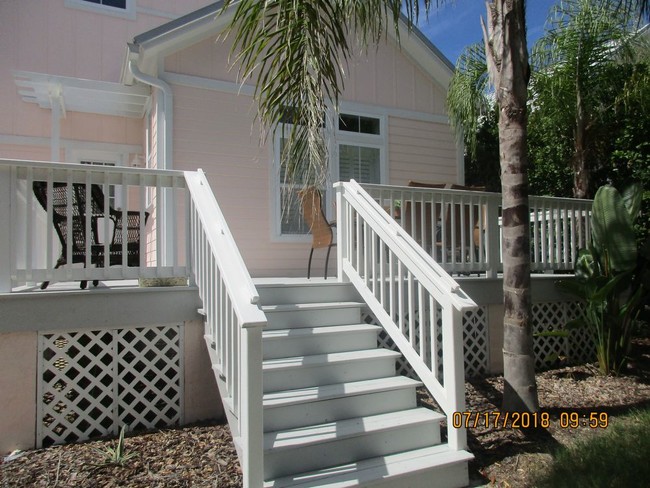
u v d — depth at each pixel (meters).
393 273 3.93
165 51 6.30
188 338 3.90
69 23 8.82
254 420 2.61
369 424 3.22
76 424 3.53
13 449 3.33
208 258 3.51
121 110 8.09
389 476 2.87
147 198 7.11
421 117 8.29
